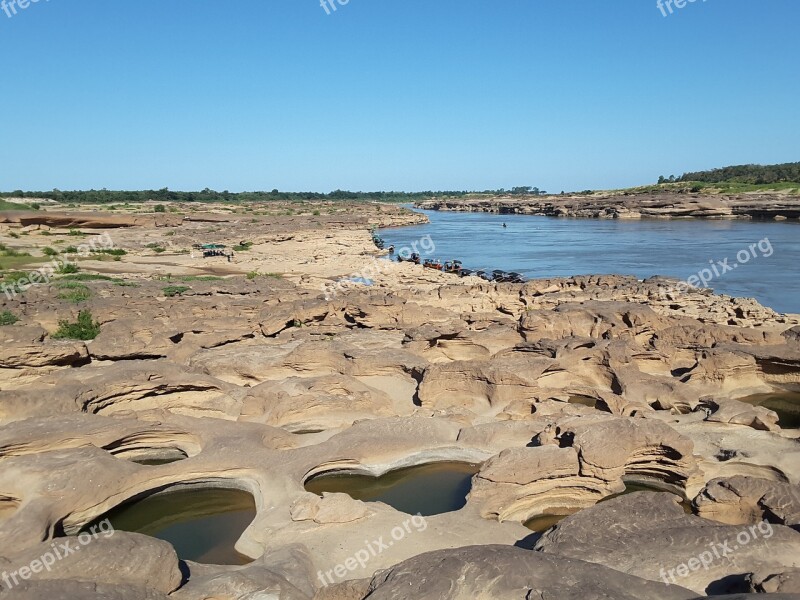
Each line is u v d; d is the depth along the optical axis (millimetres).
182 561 18703
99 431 25719
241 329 43031
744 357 35156
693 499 22453
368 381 35656
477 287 62438
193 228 139750
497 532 20547
